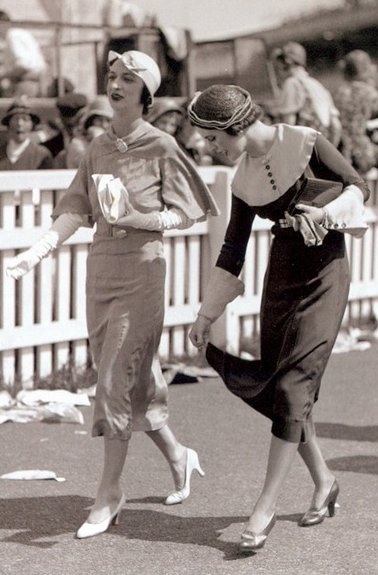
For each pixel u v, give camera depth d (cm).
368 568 758
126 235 826
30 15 1828
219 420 1167
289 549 791
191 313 1398
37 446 1061
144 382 845
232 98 771
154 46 1892
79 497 912
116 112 828
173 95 1911
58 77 1781
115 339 823
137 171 829
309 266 790
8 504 891
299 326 787
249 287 1455
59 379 1266
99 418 820
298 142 776
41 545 798
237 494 920
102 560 770
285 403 780
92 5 1886
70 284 1298
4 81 1758
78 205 851
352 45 2100
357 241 1630
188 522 851
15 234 1227
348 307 1636
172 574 745
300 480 955
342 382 1345
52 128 1694
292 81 1952
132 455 1033
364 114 2056
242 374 810
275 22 2039
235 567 758
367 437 1105
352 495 916
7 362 1244
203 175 1386
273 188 782
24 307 1250
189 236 1396
